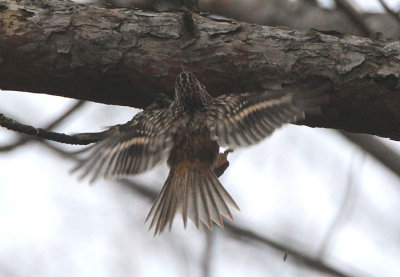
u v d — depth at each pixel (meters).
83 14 10.71
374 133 11.05
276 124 9.70
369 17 14.16
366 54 10.67
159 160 10.12
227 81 10.69
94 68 10.63
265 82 10.64
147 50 10.64
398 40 10.80
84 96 10.92
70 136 10.52
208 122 10.21
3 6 10.68
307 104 9.71
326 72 10.60
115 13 10.77
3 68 10.65
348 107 10.74
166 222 10.28
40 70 10.66
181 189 10.34
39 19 10.64
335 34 10.83
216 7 15.10
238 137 9.91
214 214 10.25
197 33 10.70
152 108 10.72
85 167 10.07
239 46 10.67
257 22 14.95
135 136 10.33
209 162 10.40
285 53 10.66
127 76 10.68
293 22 14.70
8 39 10.55
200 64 10.66
